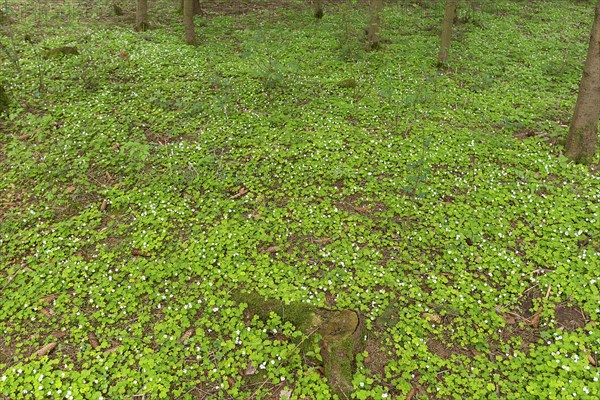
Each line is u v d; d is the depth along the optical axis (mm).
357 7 21688
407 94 11320
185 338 5391
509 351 5207
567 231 6719
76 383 4840
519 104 10914
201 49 14516
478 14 19875
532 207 7273
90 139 9242
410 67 13398
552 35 17031
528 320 5574
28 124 9555
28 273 6281
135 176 8250
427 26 18500
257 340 5258
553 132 9195
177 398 4754
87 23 17000
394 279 6062
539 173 8125
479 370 4977
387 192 7711
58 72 11875
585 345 5168
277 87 11695
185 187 7969
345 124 9836
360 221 7109
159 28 16969
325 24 17906
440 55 13383
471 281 6098
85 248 6777
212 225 7125
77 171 8344
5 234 6957
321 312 5449
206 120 10055
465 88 11844
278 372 4926
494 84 12008
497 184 7848
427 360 5066
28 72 11742
